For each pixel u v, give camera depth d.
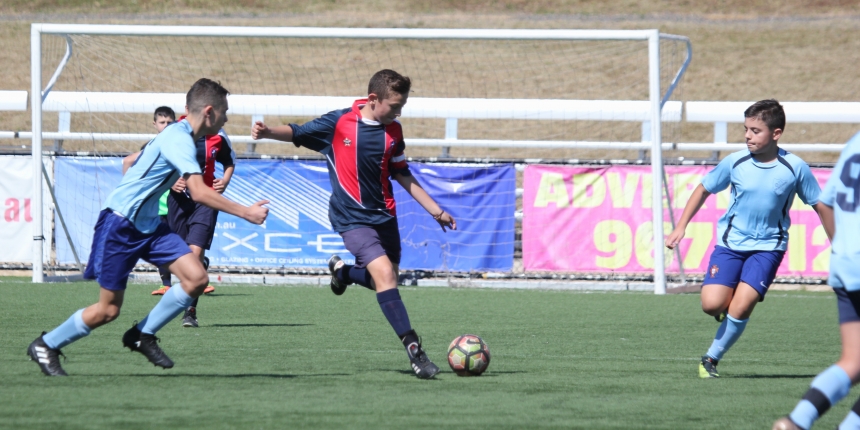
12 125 80.00
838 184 12.45
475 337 19.25
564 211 44.44
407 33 41.12
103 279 17.23
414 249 44.78
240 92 84.44
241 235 45.00
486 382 18.17
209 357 21.28
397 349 23.23
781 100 91.88
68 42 43.19
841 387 11.81
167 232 17.88
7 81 91.44
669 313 33.66
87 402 15.20
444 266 44.72
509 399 16.17
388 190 19.92
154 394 16.05
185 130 17.30
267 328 27.59
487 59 95.31
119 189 17.30
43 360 17.75
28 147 49.72
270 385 17.28
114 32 42.41
